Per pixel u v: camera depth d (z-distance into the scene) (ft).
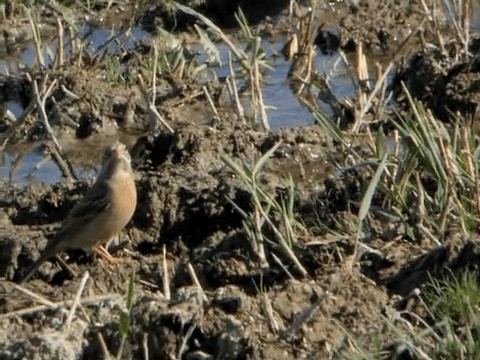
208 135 60.29
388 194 49.75
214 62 73.97
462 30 71.77
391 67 70.13
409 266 44.88
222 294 43.21
